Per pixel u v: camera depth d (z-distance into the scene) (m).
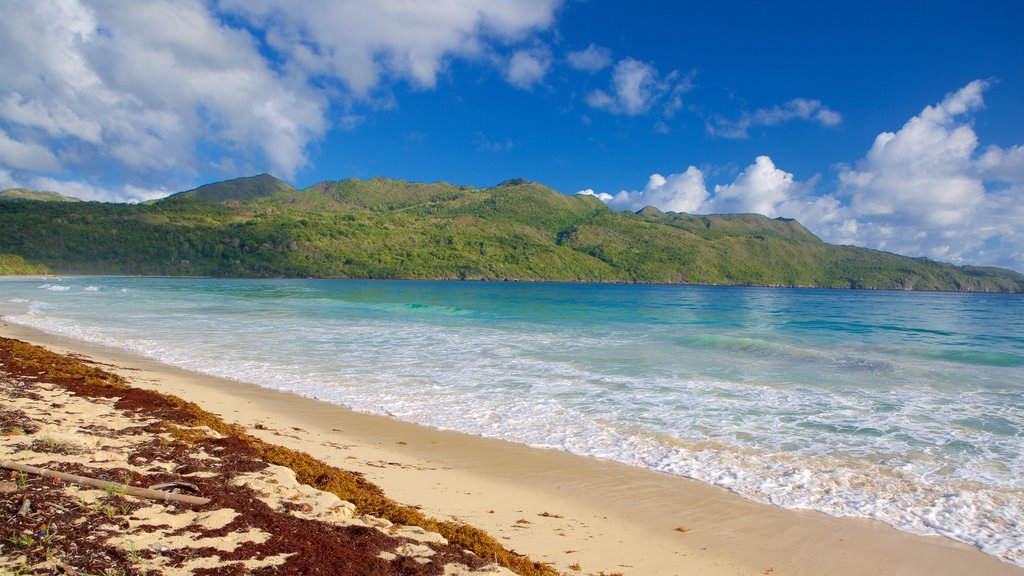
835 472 7.53
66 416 6.91
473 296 55.84
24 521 3.93
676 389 12.27
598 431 9.23
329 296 47.97
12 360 10.98
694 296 75.94
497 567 4.27
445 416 10.02
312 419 9.59
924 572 5.10
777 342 21.53
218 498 4.82
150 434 6.57
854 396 11.87
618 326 25.72
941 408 10.92
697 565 5.02
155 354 15.60
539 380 13.02
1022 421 10.02
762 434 9.15
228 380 12.56
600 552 5.15
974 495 6.81
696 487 6.98
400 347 17.77
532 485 6.90
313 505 5.05
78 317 24.95
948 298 92.81
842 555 5.36
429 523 5.20
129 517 4.21
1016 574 5.09
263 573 3.65
